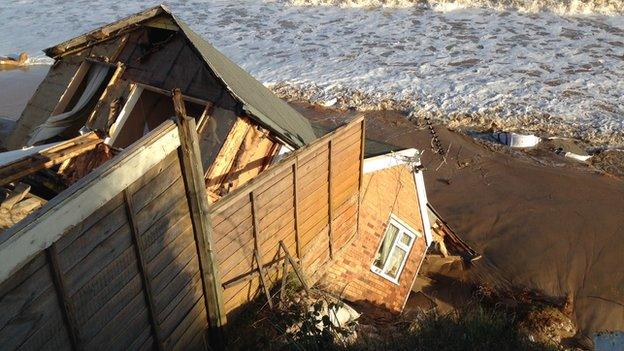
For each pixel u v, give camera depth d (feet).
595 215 45.83
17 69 76.64
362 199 30.17
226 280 19.29
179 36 26.61
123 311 14.56
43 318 11.94
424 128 61.05
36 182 22.98
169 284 16.35
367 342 17.74
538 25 91.61
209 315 18.85
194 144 15.35
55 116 28.58
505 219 45.83
